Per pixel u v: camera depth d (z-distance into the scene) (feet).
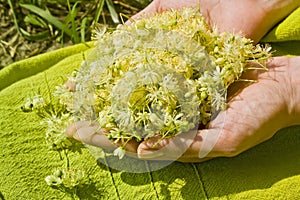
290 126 2.43
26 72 2.60
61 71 2.56
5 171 2.40
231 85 2.35
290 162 2.37
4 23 3.10
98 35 2.33
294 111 2.31
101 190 2.37
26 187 2.38
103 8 3.09
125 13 3.08
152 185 2.36
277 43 2.52
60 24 2.97
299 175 2.34
